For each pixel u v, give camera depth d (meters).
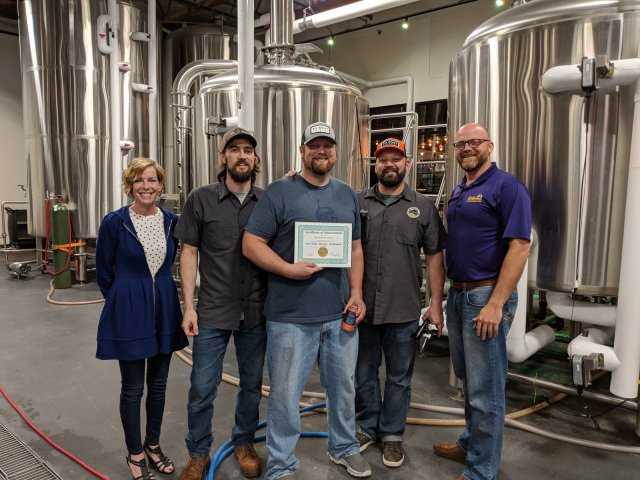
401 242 1.84
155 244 1.65
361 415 2.06
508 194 1.59
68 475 1.84
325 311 1.66
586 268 2.11
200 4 6.72
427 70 6.78
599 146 2.02
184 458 1.96
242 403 1.85
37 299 4.78
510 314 1.68
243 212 1.69
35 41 5.43
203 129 3.94
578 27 2.02
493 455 1.67
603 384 2.80
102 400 2.50
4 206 7.46
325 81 3.73
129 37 5.79
